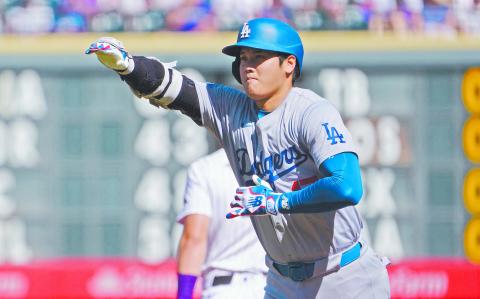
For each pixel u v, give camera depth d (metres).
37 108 33.53
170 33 33.22
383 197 33.75
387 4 33.25
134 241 33.81
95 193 33.81
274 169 15.70
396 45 33.22
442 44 33.25
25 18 33.31
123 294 33.47
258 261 20.30
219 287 20.31
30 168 33.66
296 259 16.39
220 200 20.23
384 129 33.56
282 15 33.31
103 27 33.31
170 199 33.78
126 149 33.75
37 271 33.28
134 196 33.78
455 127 33.59
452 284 33.38
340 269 16.30
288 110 15.51
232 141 16.14
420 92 33.50
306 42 33.19
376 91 33.50
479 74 33.44
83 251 33.81
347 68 33.31
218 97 16.20
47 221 33.75
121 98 33.69
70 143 33.69
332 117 15.15
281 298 16.88
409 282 33.44
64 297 33.38
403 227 33.78
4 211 33.62
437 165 33.62
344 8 33.28
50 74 33.47
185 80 16.23
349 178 14.66
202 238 20.20
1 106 33.44
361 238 16.53
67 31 33.38
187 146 33.75
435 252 33.78
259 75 15.38
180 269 20.17
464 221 33.72
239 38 15.48
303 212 14.91
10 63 33.22
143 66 15.67
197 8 33.25
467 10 33.25
